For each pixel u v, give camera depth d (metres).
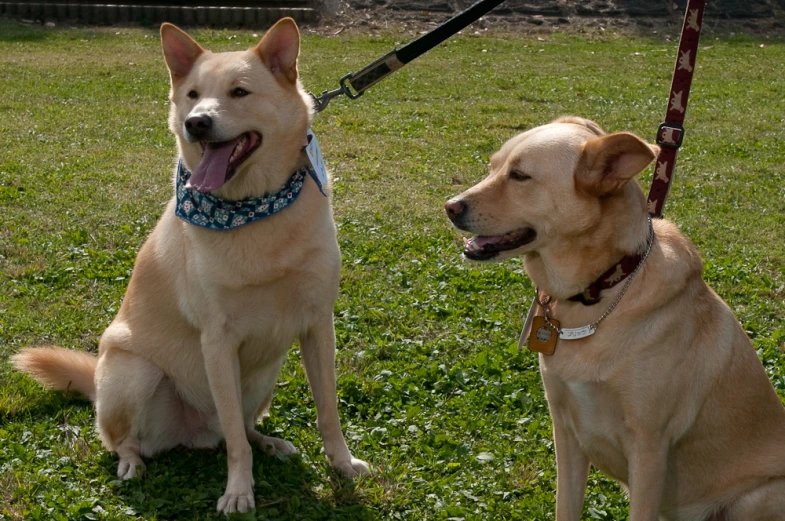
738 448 3.59
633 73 19.11
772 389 3.71
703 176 10.55
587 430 3.54
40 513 3.75
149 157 10.88
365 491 4.07
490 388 5.05
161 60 18.88
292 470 4.27
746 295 6.55
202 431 4.57
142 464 4.26
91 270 6.75
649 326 3.34
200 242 4.00
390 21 24.58
